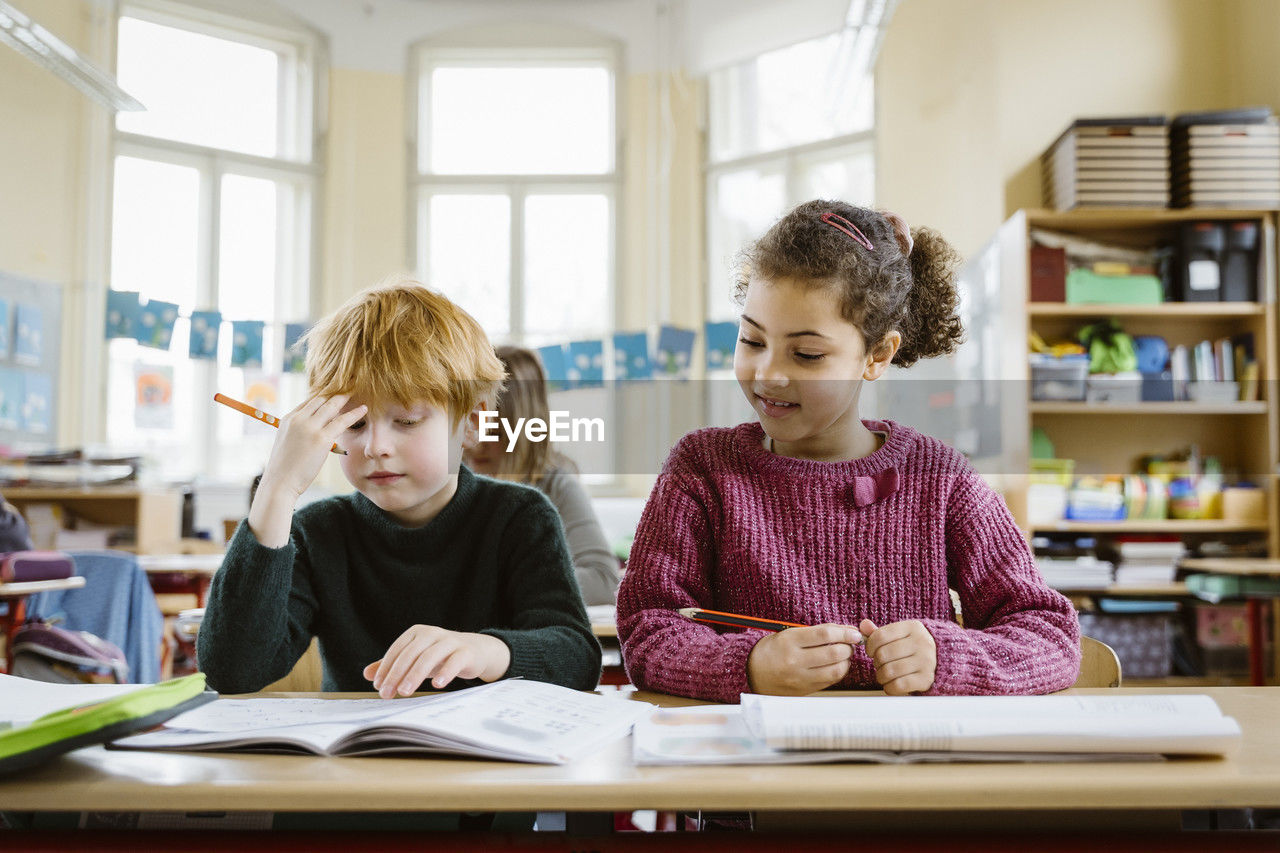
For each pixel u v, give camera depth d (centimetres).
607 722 74
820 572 110
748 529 111
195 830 64
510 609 117
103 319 530
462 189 600
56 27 519
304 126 585
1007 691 85
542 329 595
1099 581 372
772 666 85
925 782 60
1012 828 76
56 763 66
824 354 107
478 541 119
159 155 546
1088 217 388
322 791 60
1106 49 432
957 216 465
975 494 114
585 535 213
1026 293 386
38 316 509
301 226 584
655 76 592
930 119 485
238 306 566
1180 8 434
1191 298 384
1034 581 107
